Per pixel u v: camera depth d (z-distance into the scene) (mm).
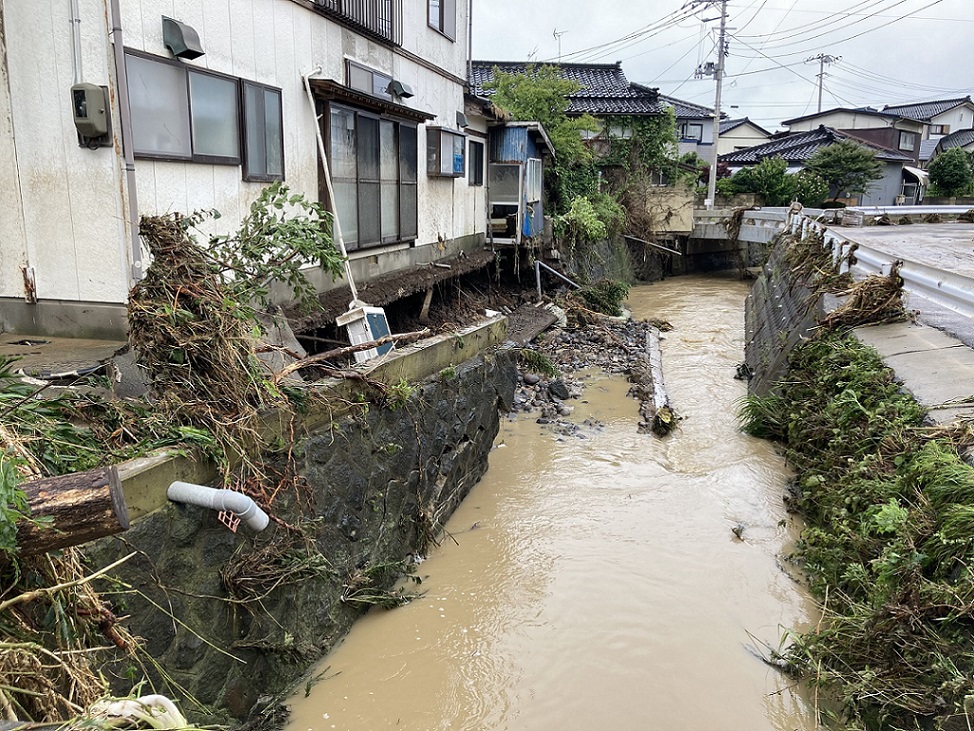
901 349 7344
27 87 5793
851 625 4352
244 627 3918
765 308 13711
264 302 5617
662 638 5008
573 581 5719
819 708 4266
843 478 5977
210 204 6848
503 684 4527
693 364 13383
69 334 6199
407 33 11617
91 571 2920
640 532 6559
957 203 35156
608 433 9414
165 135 6156
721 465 8164
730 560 6043
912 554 4184
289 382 4789
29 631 2584
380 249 10844
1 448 2754
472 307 14570
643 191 25875
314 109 8484
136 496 3188
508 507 7094
